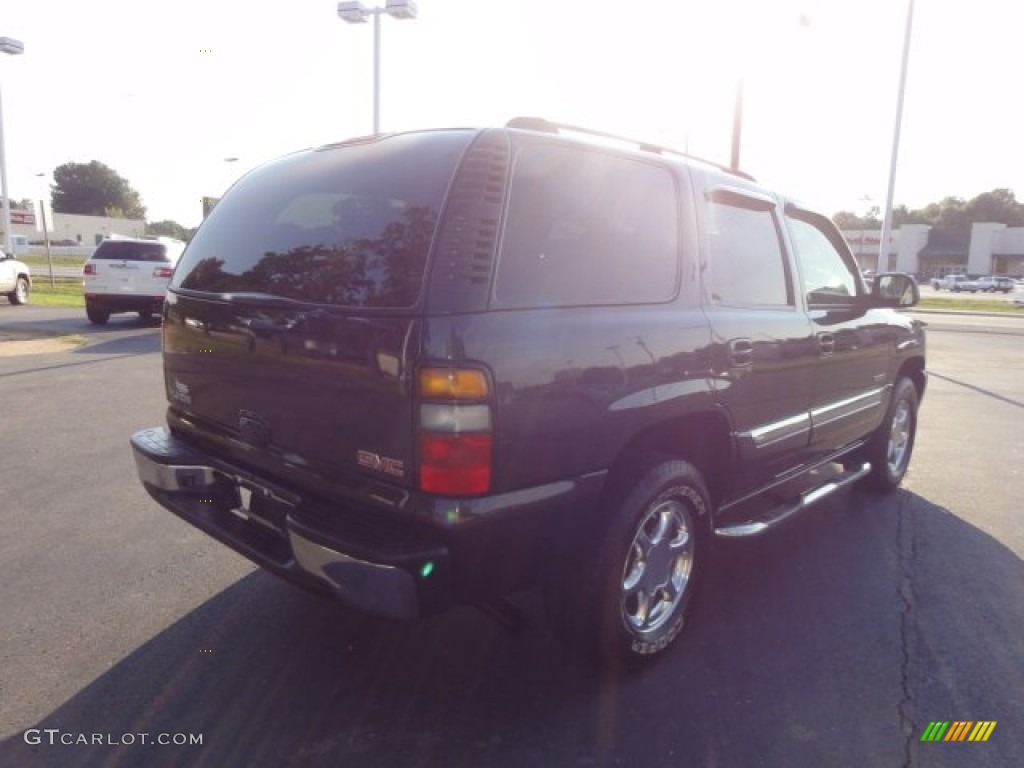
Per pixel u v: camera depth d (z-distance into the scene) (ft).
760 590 12.41
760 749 8.43
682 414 9.64
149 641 10.39
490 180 8.00
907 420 17.94
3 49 80.48
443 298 7.42
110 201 356.18
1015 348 54.03
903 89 75.92
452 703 9.15
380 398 7.64
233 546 9.25
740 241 11.53
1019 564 13.61
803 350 12.35
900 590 12.47
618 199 9.37
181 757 8.09
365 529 7.84
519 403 7.72
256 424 9.18
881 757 8.36
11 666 9.73
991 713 9.20
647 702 9.25
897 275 14.23
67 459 18.74
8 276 59.36
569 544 9.02
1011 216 353.72
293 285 8.76
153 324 49.73
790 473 13.24
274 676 9.62
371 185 8.67
